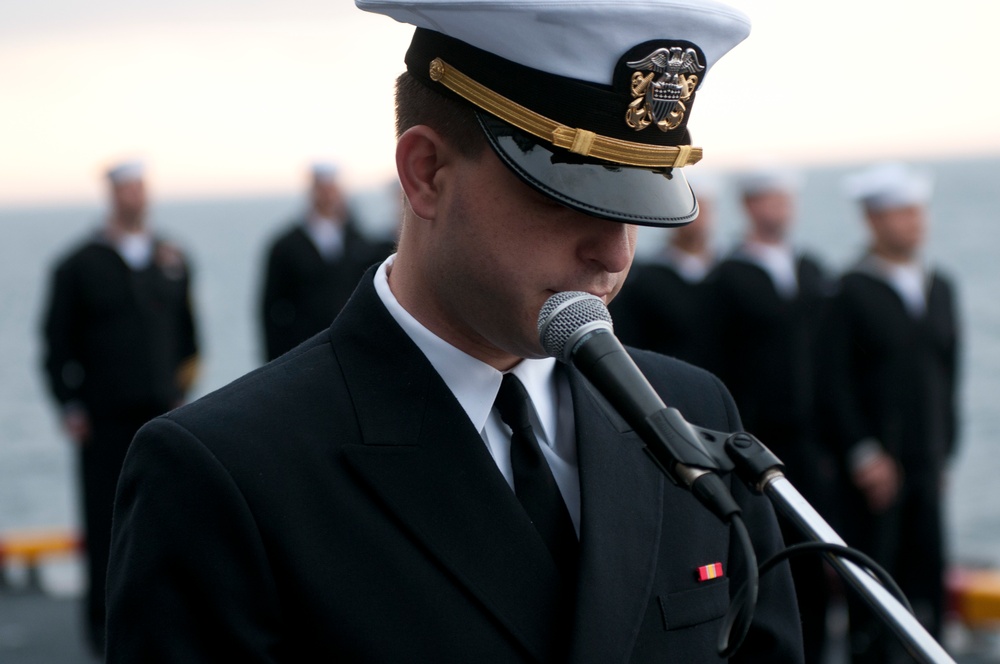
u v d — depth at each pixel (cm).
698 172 778
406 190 179
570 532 185
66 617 701
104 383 675
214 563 170
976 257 7506
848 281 636
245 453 175
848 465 629
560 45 167
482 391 187
